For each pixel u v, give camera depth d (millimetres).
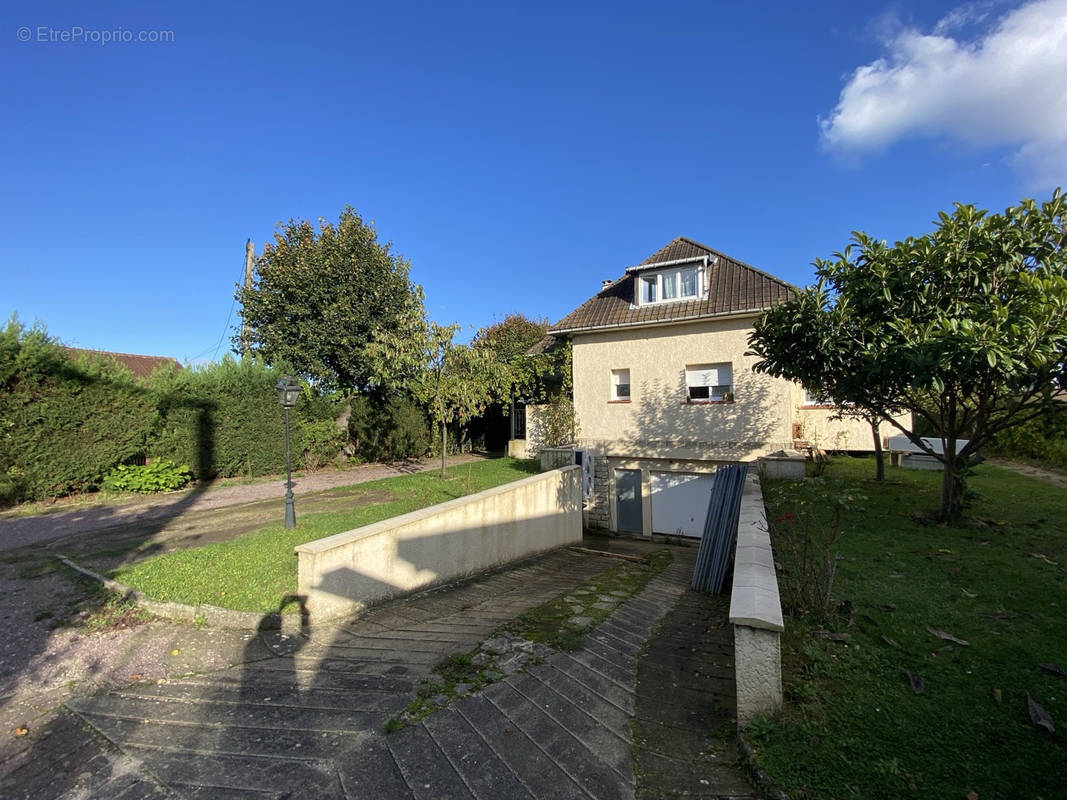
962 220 5824
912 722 2643
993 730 2568
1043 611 3986
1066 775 2248
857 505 7590
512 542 7938
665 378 13977
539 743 2918
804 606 4090
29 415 9578
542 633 4484
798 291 6730
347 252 17219
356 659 4098
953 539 5973
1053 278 4980
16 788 2672
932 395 6219
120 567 6086
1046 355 4723
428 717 3211
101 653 4180
